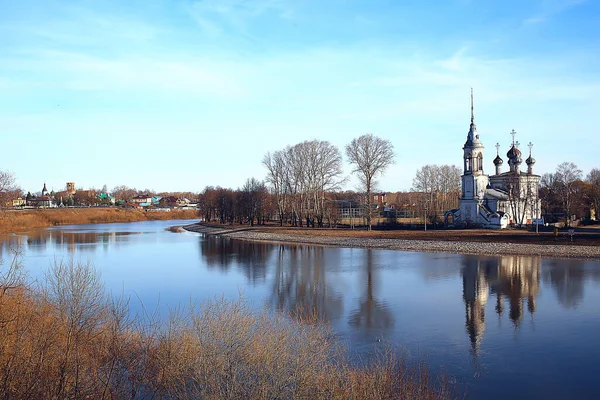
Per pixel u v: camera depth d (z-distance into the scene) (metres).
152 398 17.81
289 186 113.62
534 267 52.31
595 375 22.14
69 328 18.70
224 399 16.20
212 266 57.81
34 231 125.44
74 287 21.38
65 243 90.06
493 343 26.69
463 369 22.88
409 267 54.34
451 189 162.25
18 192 182.62
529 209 109.56
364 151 93.94
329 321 31.38
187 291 41.97
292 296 39.47
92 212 187.62
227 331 18.05
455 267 53.56
